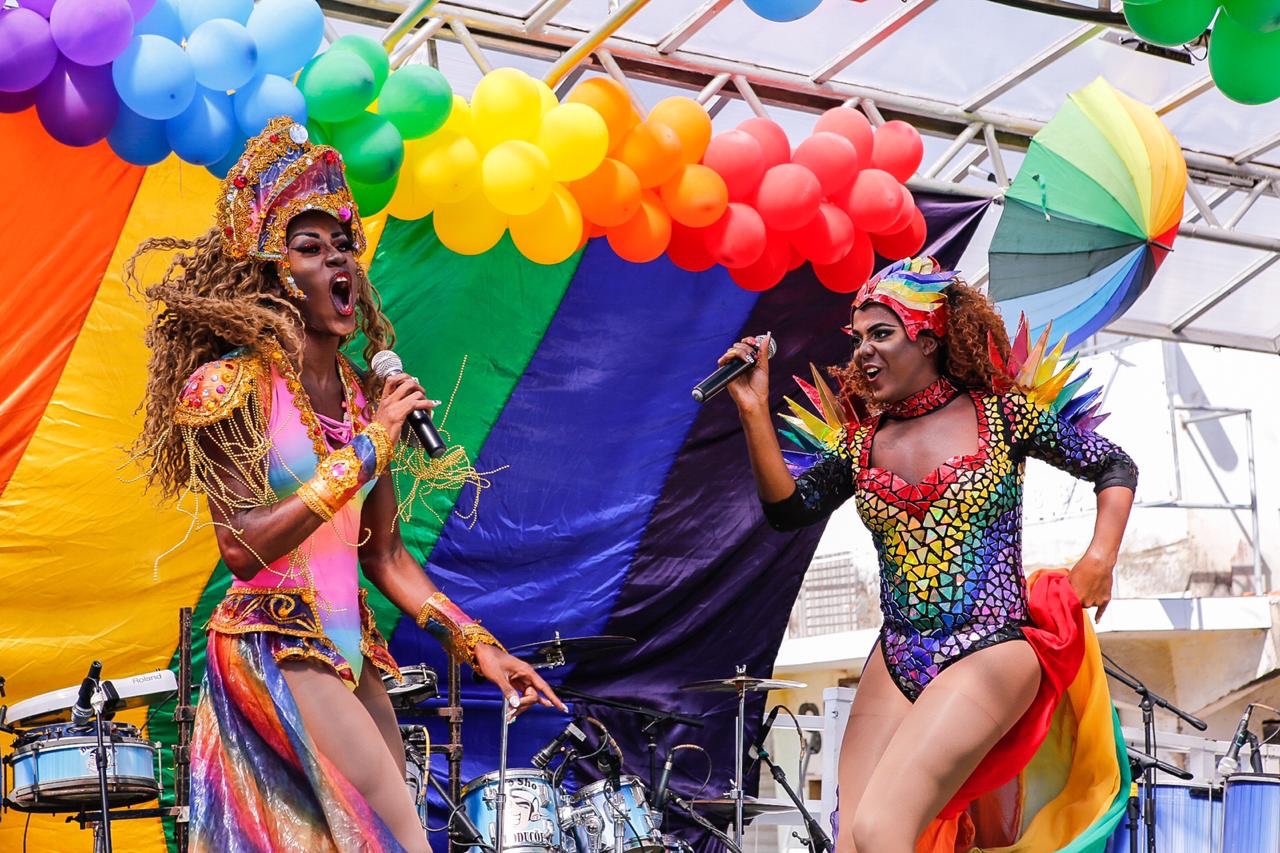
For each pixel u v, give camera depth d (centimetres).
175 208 511
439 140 487
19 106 419
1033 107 691
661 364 604
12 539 509
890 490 346
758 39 621
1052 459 358
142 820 542
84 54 402
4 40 397
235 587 270
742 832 577
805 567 628
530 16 589
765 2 468
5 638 512
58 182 492
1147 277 585
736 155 525
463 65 611
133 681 459
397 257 555
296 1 437
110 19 397
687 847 579
